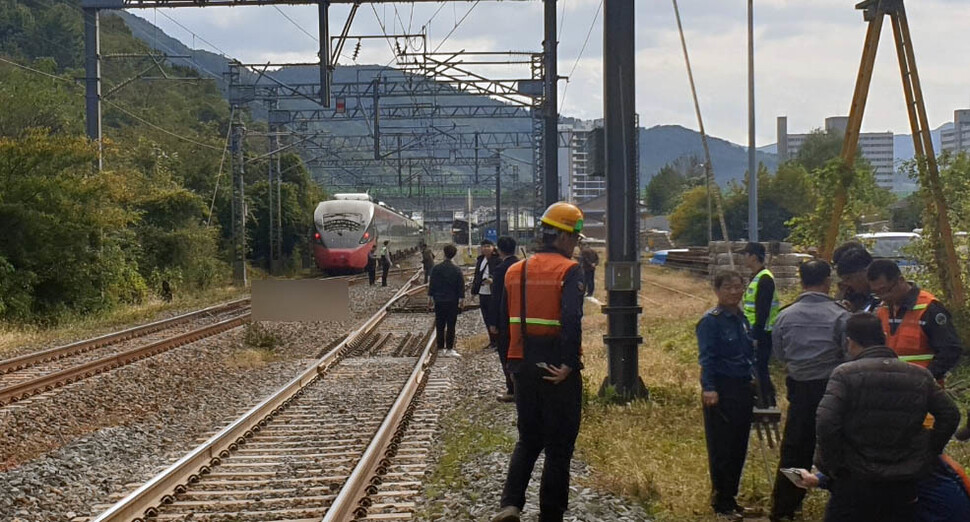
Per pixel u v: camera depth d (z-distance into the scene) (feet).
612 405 40.29
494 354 63.67
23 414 44.73
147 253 139.64
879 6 47.62
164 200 143.02
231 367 63.62
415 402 47.52
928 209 47.70
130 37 338.95
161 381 56.39
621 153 42.83
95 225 99.04
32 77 133.49
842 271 25.90
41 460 35.91
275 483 31.99
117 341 78.13
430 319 98.89
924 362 23.21
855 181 51.31
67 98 129.80
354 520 26.86
